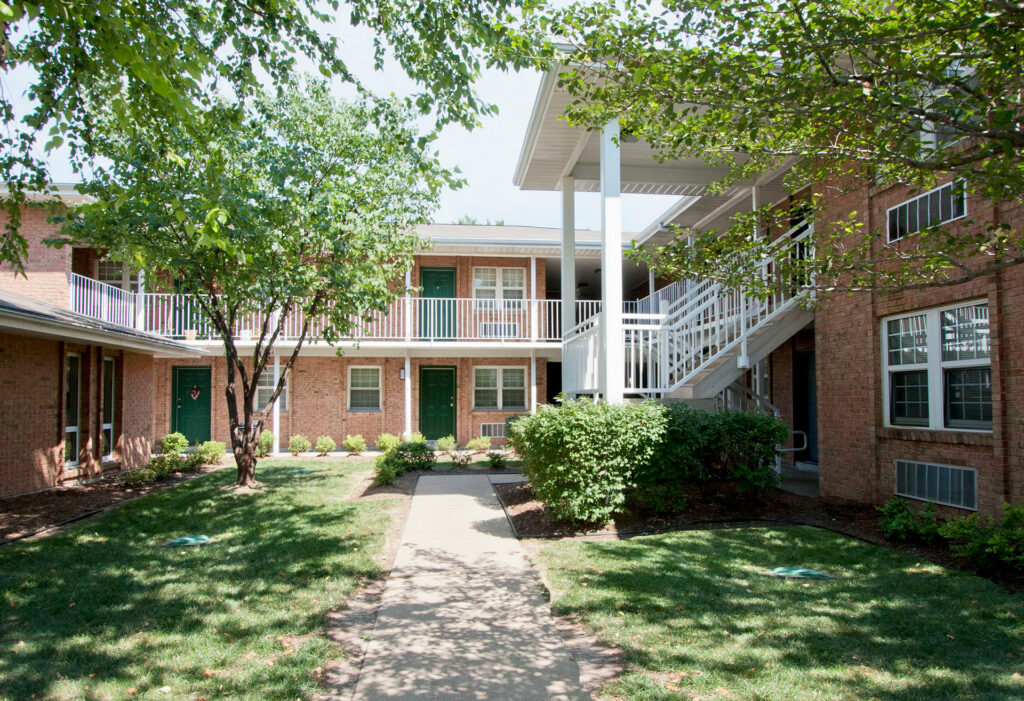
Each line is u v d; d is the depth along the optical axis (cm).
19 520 852
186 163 812
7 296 1048
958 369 716
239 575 586
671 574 566
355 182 1051
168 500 988
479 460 1512
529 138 1105
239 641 431
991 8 377
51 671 380
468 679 377
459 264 1955
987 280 654
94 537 744
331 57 625
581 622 463
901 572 555
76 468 1209
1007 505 577
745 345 947
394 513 881
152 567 612
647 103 523
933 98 423
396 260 1211
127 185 848
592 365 1027
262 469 1363
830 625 436
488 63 555
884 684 349
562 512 759
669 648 406
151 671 383
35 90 538
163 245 931
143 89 518
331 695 359
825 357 933
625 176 1125
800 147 559
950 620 437
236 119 621
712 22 441
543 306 1892
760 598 498
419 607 505
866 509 815
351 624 470
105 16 403
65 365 1163
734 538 700
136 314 1614
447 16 540
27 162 616
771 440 829
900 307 786
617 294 916
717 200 1338
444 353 1830
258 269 916
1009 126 399
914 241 756
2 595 523
